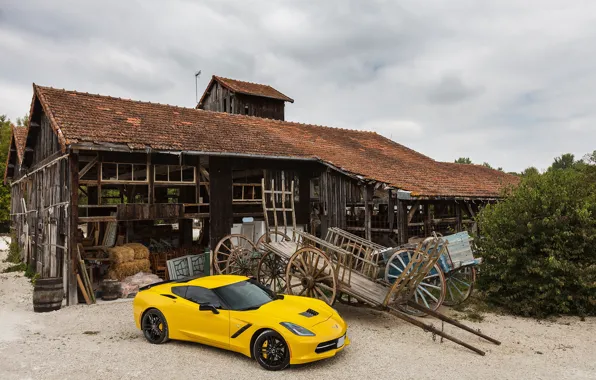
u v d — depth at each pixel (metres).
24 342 7.91
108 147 11.62
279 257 11.84
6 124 45.94
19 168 22.17
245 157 14.70
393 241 15.02
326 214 16.83
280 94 27.91
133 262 12.93
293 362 6.29
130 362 6.80
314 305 7.57
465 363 6.99
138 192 20.12
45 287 10.42
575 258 10.78
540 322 9.95
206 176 14.20
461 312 10.74
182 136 14.19
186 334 7.40
